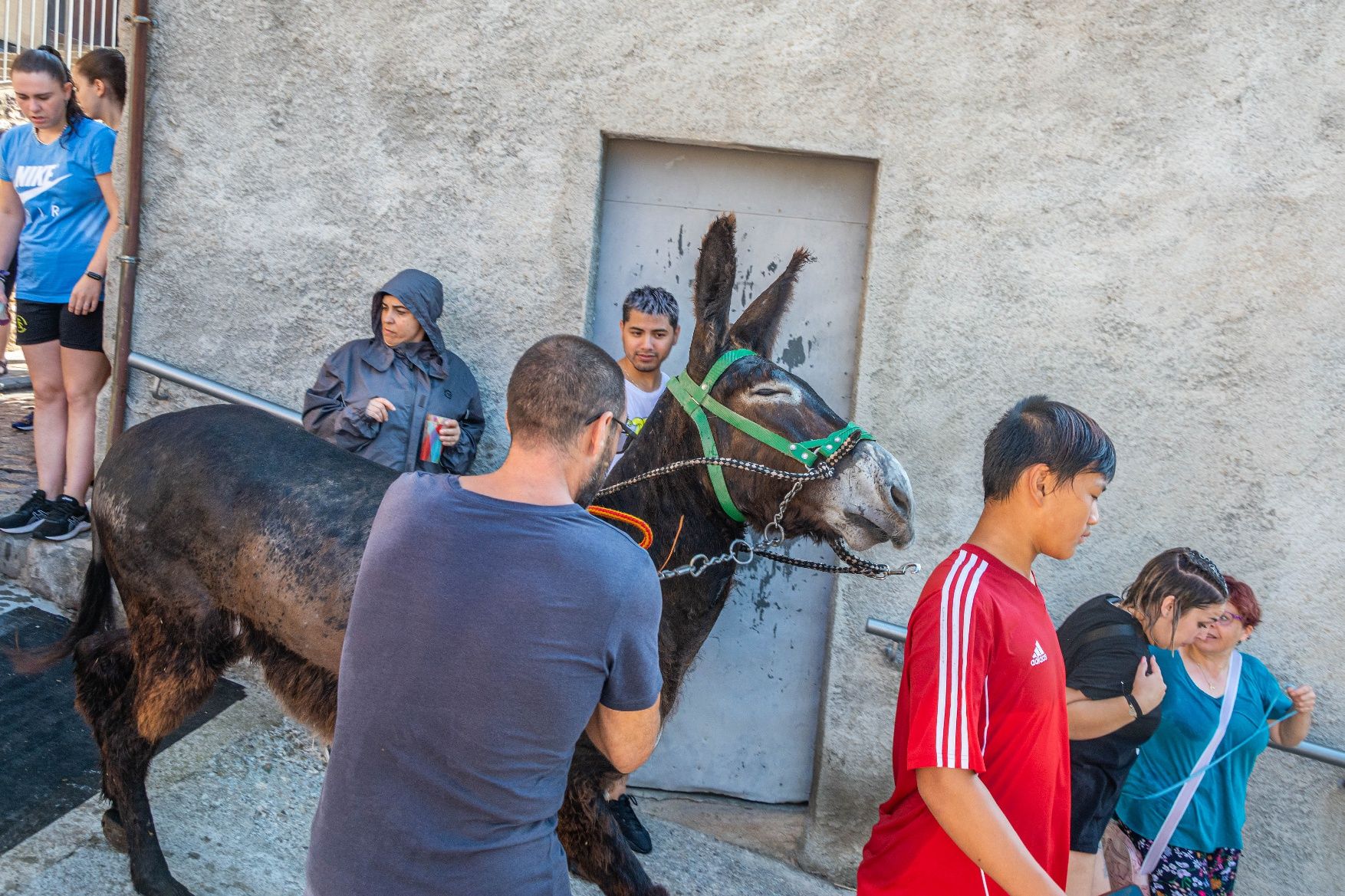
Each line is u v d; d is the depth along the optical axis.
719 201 3.92
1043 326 3.61
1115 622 3.04
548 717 1.79
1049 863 2.05
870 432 3.73
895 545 2.77
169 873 3.07
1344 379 3.48
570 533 1.82
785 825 4.12
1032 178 3.56
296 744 3.93
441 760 1.78
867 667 3.82
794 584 4.04
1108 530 3.66
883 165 3.63
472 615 1.76
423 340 3.75
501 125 3.85
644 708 1.94
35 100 4.57
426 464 3.66
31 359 4.66
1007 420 2.13
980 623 1.94
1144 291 3.55
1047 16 3.49
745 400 2.80
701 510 2.89
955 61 3.55
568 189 3.83
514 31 3.79
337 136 3.97
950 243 3.62
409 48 3.87
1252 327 3.51
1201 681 3.26
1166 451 3.60
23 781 3.43
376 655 1.81
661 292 3.77
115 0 8.59
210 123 4.04
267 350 4.15
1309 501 3.54
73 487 4.62
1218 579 3.05
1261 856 3.66
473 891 1.80
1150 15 3.45
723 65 3.68
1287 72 3.41
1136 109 3.49
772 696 4.13
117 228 4.18
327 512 2.87
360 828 1.81
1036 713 1.99
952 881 2.03
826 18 3.60
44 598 4.50
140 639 3.06
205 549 2.94
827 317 3.93
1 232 4.89
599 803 2.73
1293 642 3.58
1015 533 2.10
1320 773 3.60
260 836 3.44
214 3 3.96
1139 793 3.30
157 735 3.04
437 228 3.95
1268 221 3.47
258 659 3.03
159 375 4.14
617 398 1.97
